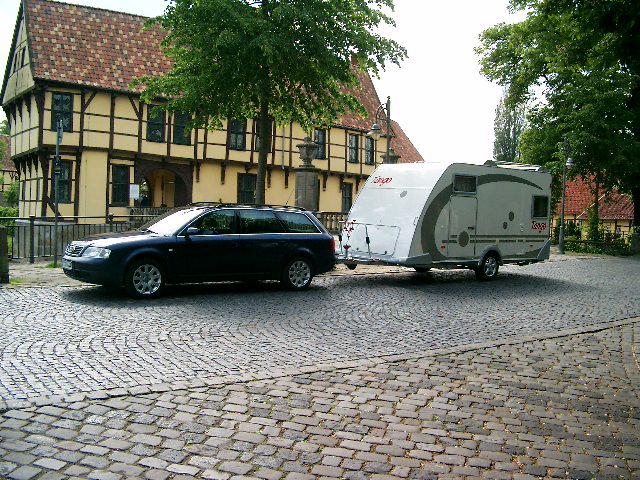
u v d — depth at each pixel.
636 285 17.06
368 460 4.60
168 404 5.59
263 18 17.16
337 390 6.25
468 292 14.37
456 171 15.84
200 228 12.06
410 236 15.14
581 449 4.98
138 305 10.61
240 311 10.50
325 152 38.34
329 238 13.73
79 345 7.62
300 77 18.17
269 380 6.49
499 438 5.15
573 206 51.25
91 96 29.70
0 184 61.56
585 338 9.42
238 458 4.52
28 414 5.17
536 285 16.28
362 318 10.45
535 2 8.34
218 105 18.61
